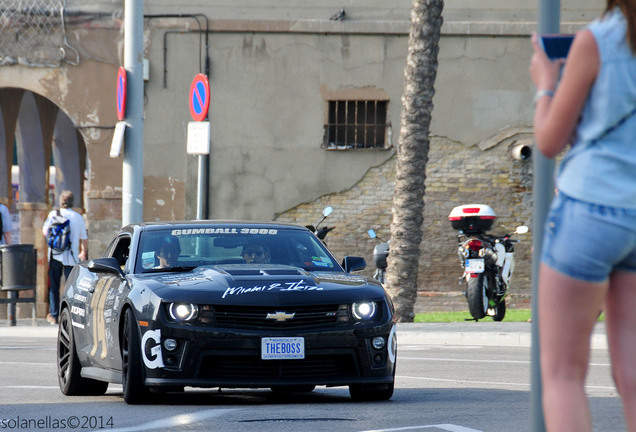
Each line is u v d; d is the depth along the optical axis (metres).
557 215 8.34
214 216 57.66
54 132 80.38
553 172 9.34
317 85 57.62
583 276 8.23
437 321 47.72
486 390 24.72
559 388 8.42
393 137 57.66
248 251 24.41
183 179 57.81
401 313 47.31
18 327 49.56
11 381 28.23
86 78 58.19
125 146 42.03
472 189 57.81
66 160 81.38
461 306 57.94
